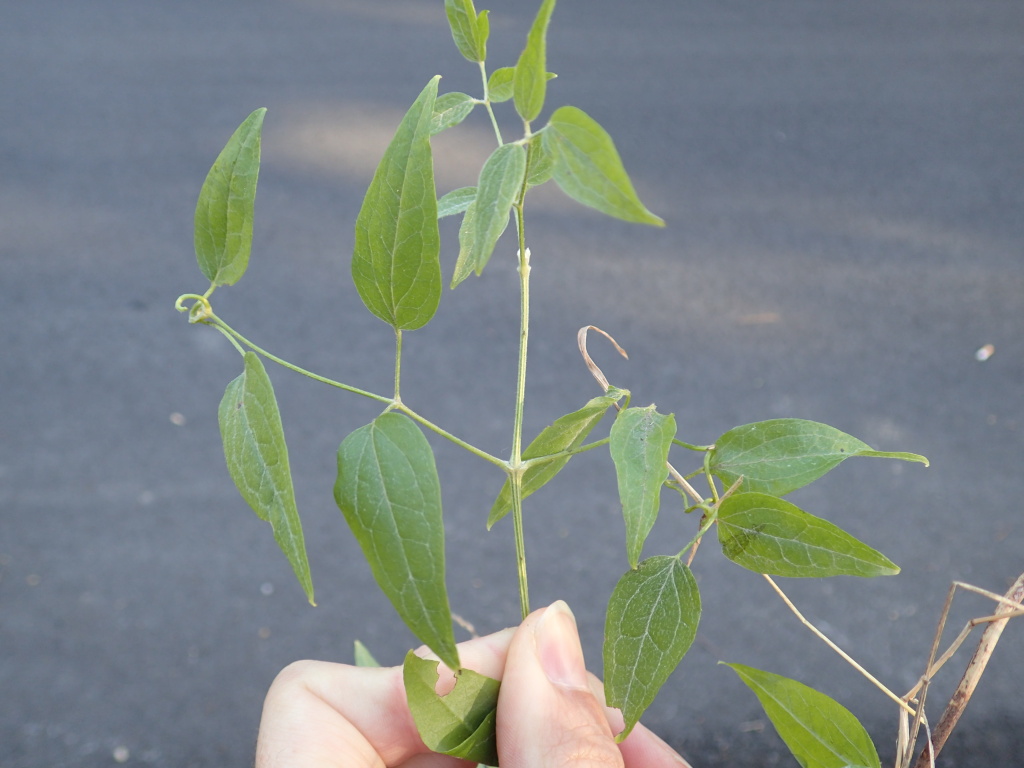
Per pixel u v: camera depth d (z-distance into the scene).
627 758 0.36
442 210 0.25
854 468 0.90
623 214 0.18
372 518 0.21
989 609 0.76
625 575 0.23
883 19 1.99
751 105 1.59
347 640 0.77
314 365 1.02
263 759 0.32
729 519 0.23
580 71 1.70
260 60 1.72
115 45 1.78
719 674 0.74
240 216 0.22
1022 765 0.66
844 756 0.25
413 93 1.59
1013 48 1.84
